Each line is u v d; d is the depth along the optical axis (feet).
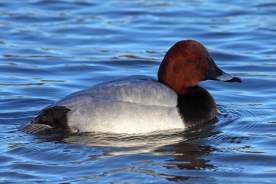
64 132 38.19
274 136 38.14
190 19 70.23
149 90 37.91
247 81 50.85
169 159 34.27
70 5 76.07
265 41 62.03
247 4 75.97
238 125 40.32
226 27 66.80
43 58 57.11
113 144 36.37
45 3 76.69
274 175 32.19
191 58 39.93
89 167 33.12
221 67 54.90
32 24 68.23
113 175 32.01
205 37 63.77
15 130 38.88
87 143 36.52
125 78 39.86
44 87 48.88
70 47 60.85
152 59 56.80
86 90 38.73
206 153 35.32
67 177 31.89
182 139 37.55
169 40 62.90
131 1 78.38
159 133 37.81
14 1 77.46
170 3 77.10
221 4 76.43
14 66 54.60
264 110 43.52
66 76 52.26
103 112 37.50
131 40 63.10
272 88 49.03
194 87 40.60
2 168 33.09
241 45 61.00
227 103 45.57
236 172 32.63
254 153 35.19
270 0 77.61
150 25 67.92
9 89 48.14
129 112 37.37
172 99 38.40
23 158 34.47
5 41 62.23
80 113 37.76
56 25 67.97
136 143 36.58
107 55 58.23
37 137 37.50
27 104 44.47
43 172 32.60
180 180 31.48
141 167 33.06
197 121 39.09
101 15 71.97
